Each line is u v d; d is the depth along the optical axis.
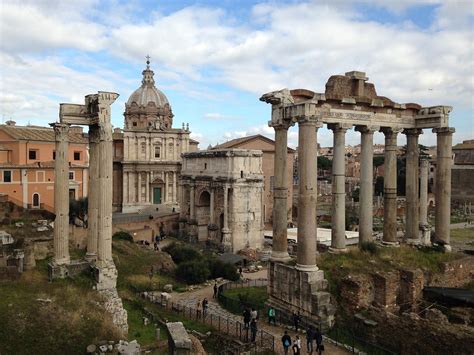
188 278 52.62
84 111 34.16
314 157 30.56
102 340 25.19
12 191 68.06
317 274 30.14
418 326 24.59
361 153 37.00
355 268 31.70
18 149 70.00
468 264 35.97
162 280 50.88
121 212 101.94
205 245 84.25
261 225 82.94
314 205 30.58
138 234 78.88
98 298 30.20
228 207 79.88
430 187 124.94
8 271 32.50
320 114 31.22
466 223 97.62
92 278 32.88
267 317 32.12
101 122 32.38
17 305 26.33
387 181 38.41
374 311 27.67
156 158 104.50
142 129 102.94
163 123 111.88
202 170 86.38
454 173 125.25
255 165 82.06
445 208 38.50
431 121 38.06
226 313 35.75
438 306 29.45
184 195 90.75
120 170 103.69
